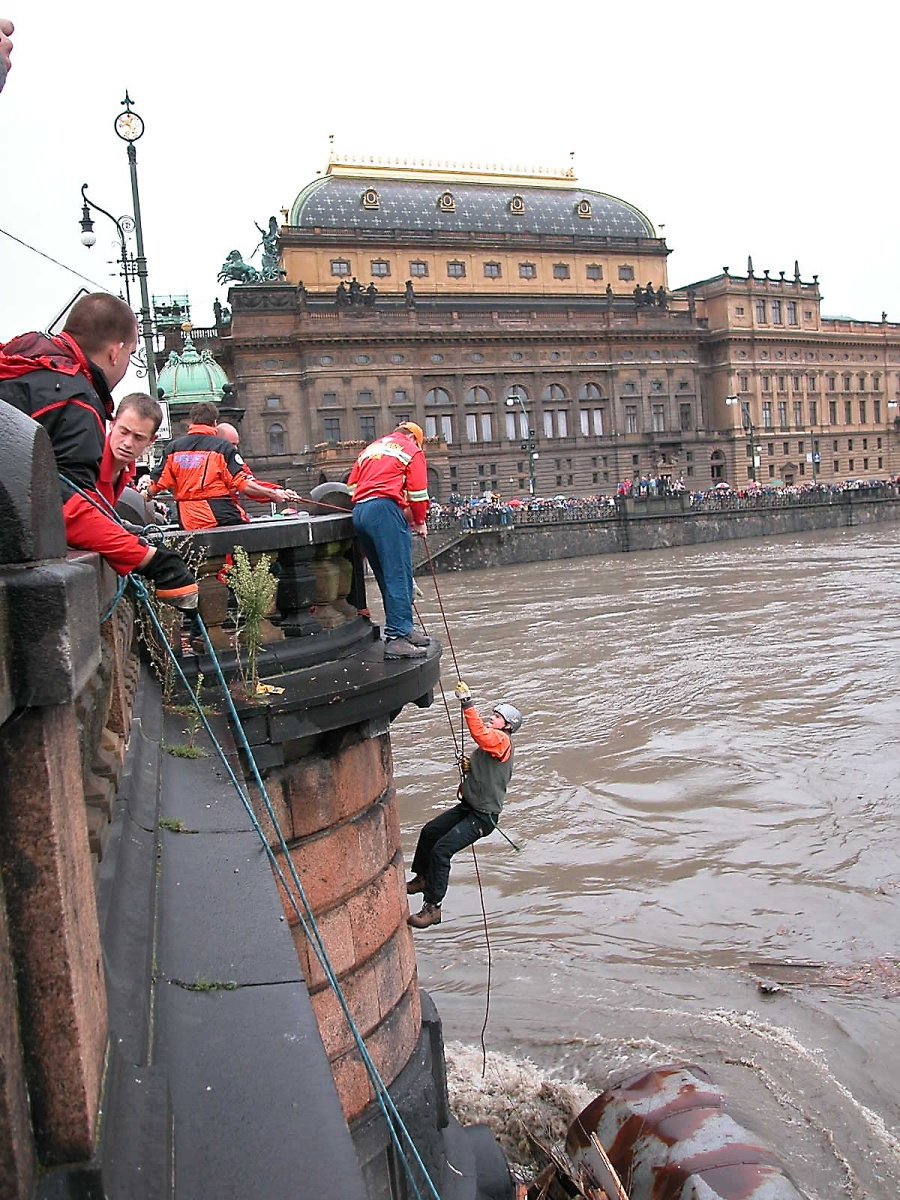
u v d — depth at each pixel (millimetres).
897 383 121938
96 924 2137
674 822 19453
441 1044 7715
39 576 1749
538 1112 10773
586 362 99188
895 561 61719
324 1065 2391
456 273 99250
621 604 49781
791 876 16766
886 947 14203
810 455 112812
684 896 16219
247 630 5500
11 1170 1662
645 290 103250
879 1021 12211
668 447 103062
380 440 6648
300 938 5879
